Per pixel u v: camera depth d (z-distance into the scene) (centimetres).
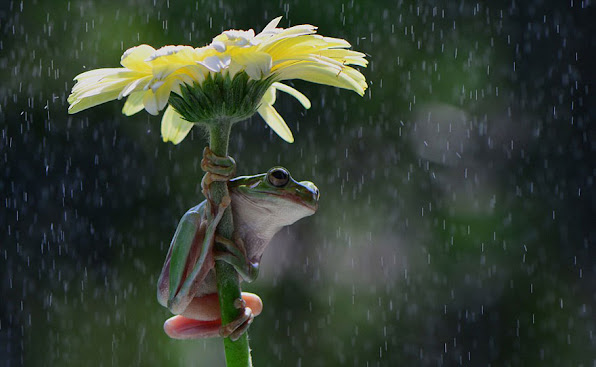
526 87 364
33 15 319
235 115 119
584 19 360
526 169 367
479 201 366
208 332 121
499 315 369
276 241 365
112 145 328
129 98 124
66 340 339
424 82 347
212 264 119
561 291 369
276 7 316
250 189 119
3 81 319
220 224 119
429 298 369
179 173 331
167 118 125
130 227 333
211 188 119
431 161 354
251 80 119
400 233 362
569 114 365
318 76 121
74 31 318
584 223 367
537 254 369
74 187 329
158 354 341
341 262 365
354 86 121
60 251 336
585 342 368
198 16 315
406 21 344
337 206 351
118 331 340
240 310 119
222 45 117
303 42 120
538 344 367
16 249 332
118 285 339
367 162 347
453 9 353
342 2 326
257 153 333
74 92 119
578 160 367
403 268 368
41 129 322
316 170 340
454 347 369
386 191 352
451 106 354
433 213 362
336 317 365
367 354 364
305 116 337
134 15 316
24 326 339
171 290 119
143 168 330
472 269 368
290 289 363
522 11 361
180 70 119
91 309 340
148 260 336
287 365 357
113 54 316
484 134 362
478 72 359
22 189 327
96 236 334
